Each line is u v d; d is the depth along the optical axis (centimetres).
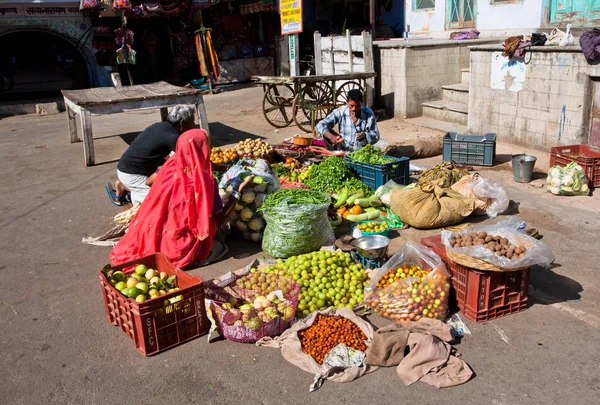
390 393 335
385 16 1692
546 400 323
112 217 672
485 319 407
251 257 538
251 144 780
